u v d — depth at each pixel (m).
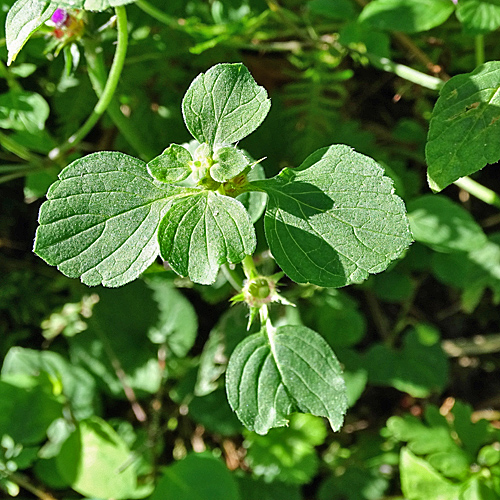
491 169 0.48
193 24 0.39
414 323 0.46
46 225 0.28
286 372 0.30
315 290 0.41
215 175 0.28
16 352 0.43
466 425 0.40
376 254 0.28
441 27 0.41
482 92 0.29
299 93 0.43
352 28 0.38
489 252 0.42
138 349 0.44
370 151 0.43
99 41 0.35
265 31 0.41
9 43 0.29
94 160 0.28
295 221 0.28
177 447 0.45
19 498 0.43
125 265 0.28
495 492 0.38
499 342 0.46
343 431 0.45
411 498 0.39
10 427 0.40
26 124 0.37
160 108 0.41
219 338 0.41
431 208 0.39
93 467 0.39
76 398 0.43
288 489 0.41
